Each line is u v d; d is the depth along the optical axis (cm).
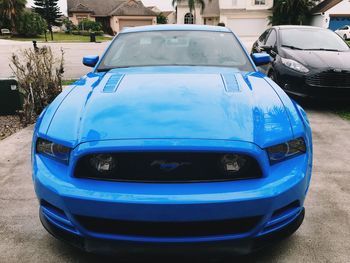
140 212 179
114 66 318
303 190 205
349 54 610
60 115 221
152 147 184
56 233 211
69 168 195
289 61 598
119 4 6272
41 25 4366
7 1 4150
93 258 228
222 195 180
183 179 186
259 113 215
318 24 3891
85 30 5225
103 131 197
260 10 4278
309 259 226
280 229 204
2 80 580
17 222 270
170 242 186
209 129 196
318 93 571
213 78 267
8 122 552
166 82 254
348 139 458
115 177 188
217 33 363
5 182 337
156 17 5769
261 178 191
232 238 188
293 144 208
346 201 298
